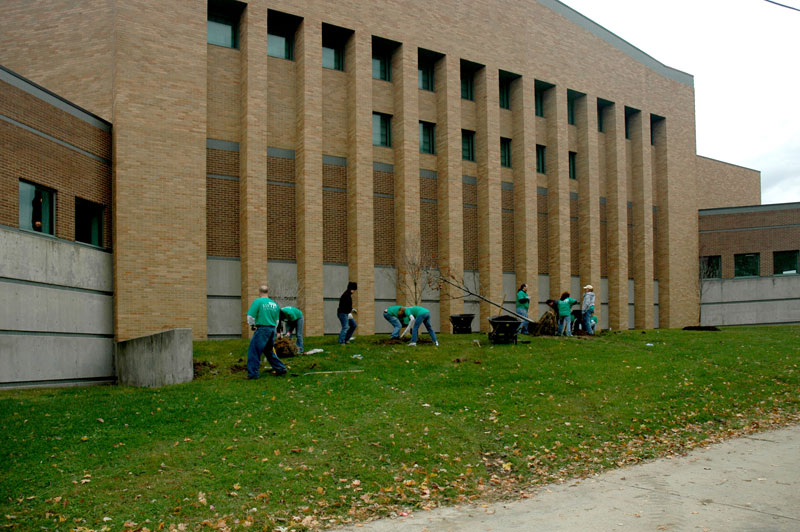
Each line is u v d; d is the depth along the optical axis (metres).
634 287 34.84
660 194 36.72
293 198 23.89
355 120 24.80
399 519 7.49
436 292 27.22
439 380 14.44
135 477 8.25
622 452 10.47
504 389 13.78
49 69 20.97
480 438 10.79
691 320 37.16
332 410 11.61
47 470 8.32
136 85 20.17
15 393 13.48
